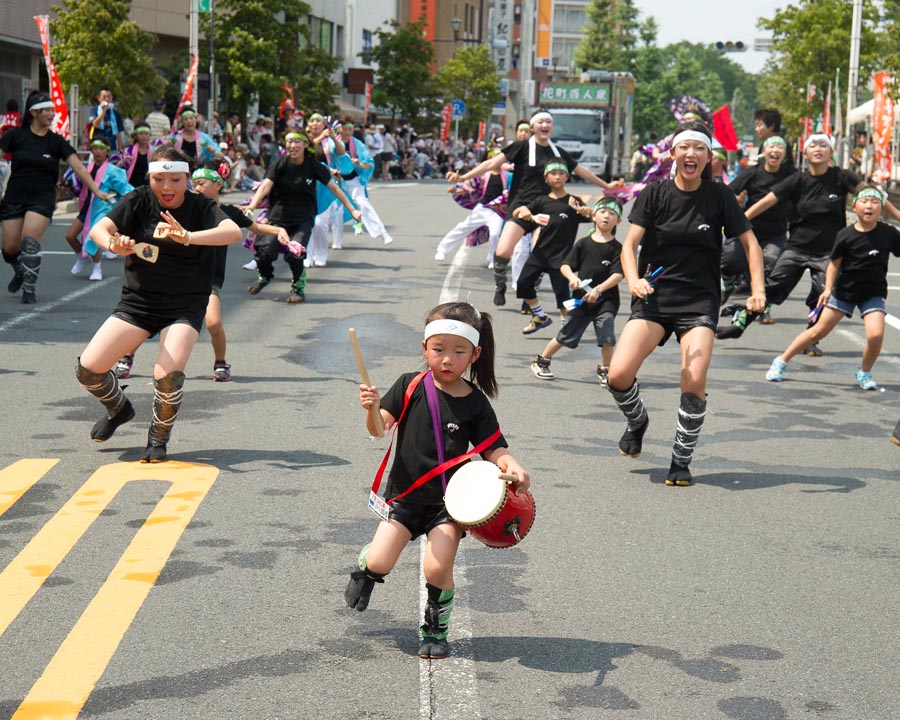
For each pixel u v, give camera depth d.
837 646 5.25
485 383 5.19
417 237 23.53
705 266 7.75
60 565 5.93
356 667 4.89
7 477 7.37
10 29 36.75
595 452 8.40
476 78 72.81
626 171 58.88
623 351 7.81
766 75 84.81
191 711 4.49
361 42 69.81
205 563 6.01
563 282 12.41
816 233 12.88
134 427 8.66
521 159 14.44
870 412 9.98
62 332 12.26
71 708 4.50
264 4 42.97
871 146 37.81
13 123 26.28
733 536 6.68
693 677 4.90
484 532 4.80
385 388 10.17
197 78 36.25
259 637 5.16
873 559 6.38
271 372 10.70
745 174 13.98
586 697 4.70
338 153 19.73
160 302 7.87
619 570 6.10
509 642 5.19
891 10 59.31
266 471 7.62
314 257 18.61
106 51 34.00
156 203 7.84
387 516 5.05
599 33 135.62
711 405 10.04
